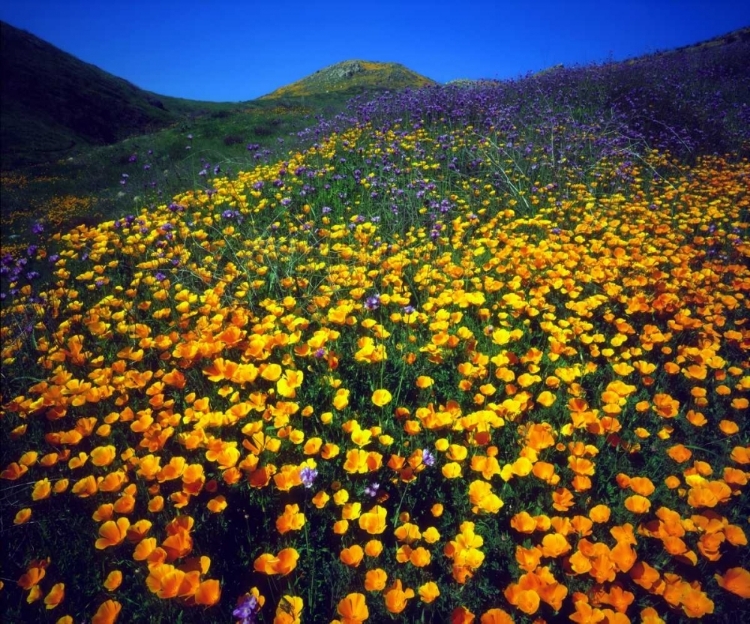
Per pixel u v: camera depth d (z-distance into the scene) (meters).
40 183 15.31
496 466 2.24
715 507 2.22
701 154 7.83
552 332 3.27
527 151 6.89
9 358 3.48
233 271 4.39
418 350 3.36
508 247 4.40
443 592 1.97
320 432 2.79
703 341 3.22
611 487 2.40
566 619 1.87
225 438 2.74
